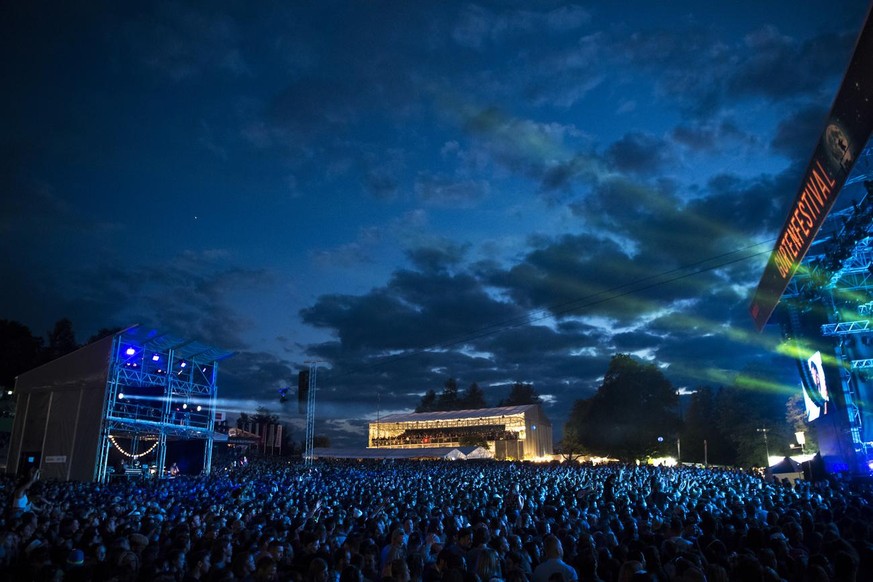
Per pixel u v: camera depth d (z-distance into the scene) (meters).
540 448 88.69
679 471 38.78
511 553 7.18
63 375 36.41
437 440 88.25
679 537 8.55
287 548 8.67
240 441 62.47
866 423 27.34
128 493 21.89
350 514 14.41
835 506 14.75
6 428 52.00
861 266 24.55
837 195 17.28
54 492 19.89
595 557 6.84
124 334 36.59
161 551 9.40
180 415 42.00
